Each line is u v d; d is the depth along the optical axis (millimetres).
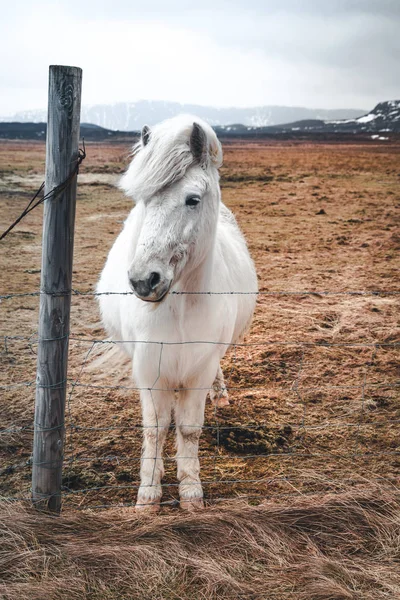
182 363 2500
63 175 2018
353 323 5125
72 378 3924
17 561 2070
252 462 3014
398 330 4938
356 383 3973
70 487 2723
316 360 4348
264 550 2193
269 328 4980
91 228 9164
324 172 18172
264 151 31859
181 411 2707
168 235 2059
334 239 8625
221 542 2238
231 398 3742
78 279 6320
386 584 2035
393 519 2367
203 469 2939
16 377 3840
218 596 1977
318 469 2920
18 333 4609
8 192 12367
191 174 2104
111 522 2324
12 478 2746
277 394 3805
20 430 3189
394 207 11422
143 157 2092
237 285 2963
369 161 23094
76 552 2115
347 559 2182
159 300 2084
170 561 2129
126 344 2799
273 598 1976
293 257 7539
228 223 3576
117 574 2055
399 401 3713
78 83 1955
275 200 12328
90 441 3137
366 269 7008
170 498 2725
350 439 3242
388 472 2879
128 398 3662
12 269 6617
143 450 2742
